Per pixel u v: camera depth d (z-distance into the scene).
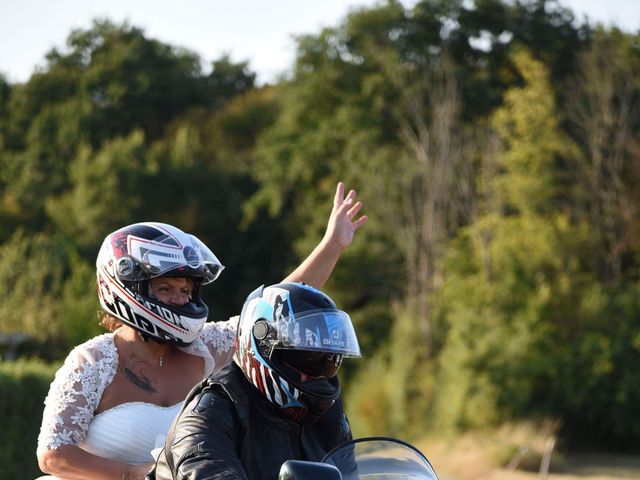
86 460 10.93
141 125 149.50
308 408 9.54
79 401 11.20
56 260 73.81
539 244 78.38
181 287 11.55
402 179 94.06
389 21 115.19
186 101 155.00
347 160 108.19
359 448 9.15
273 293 9.50
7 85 154.62
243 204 126.75
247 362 9.38
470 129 94.56
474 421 66.69
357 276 99.44
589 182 89.81
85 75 149.12
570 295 75.06
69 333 60.78
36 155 140.00
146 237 11.38
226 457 8.73
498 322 72.62
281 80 125.31
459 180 90.81
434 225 88.94
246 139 147.25
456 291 78.12
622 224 88.12
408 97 100.56
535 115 88.69
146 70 150.50
